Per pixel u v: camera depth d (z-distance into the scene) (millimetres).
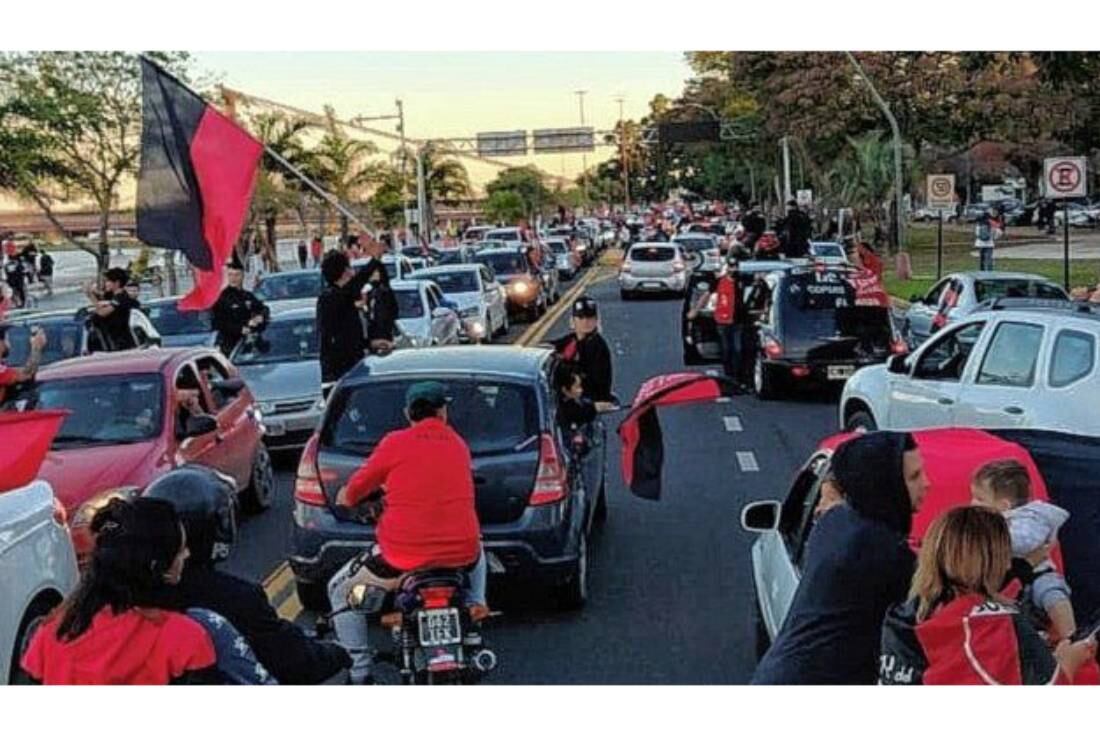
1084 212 70625
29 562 6648
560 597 8664
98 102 30359
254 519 12062
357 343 14086
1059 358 10602
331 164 49125
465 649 6293
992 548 4434
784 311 18516
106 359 11344
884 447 4699
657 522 11305
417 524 6391
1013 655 4406
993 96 48250
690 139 69688
